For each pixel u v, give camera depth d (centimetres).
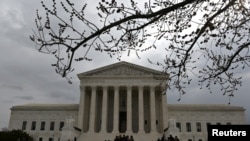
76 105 9569
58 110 9419
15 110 9481
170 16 1025
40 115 9400
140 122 7656
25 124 9312
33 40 869
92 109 7856
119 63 8381
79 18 876
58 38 866
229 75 1266
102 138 7262
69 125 6800
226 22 1049
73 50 888
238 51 1149
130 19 878
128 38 1044
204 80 1255
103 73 8350
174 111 9319
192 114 9281
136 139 7162
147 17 875
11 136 7425
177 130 6462
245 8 968
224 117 9231
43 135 9119
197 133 9012
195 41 1062
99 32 881
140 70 8325
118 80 8169
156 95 8581
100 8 920
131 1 923
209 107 9394
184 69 1183
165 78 1343
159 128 8212
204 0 934
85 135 7394
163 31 1080
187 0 848
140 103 7888
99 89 8569
